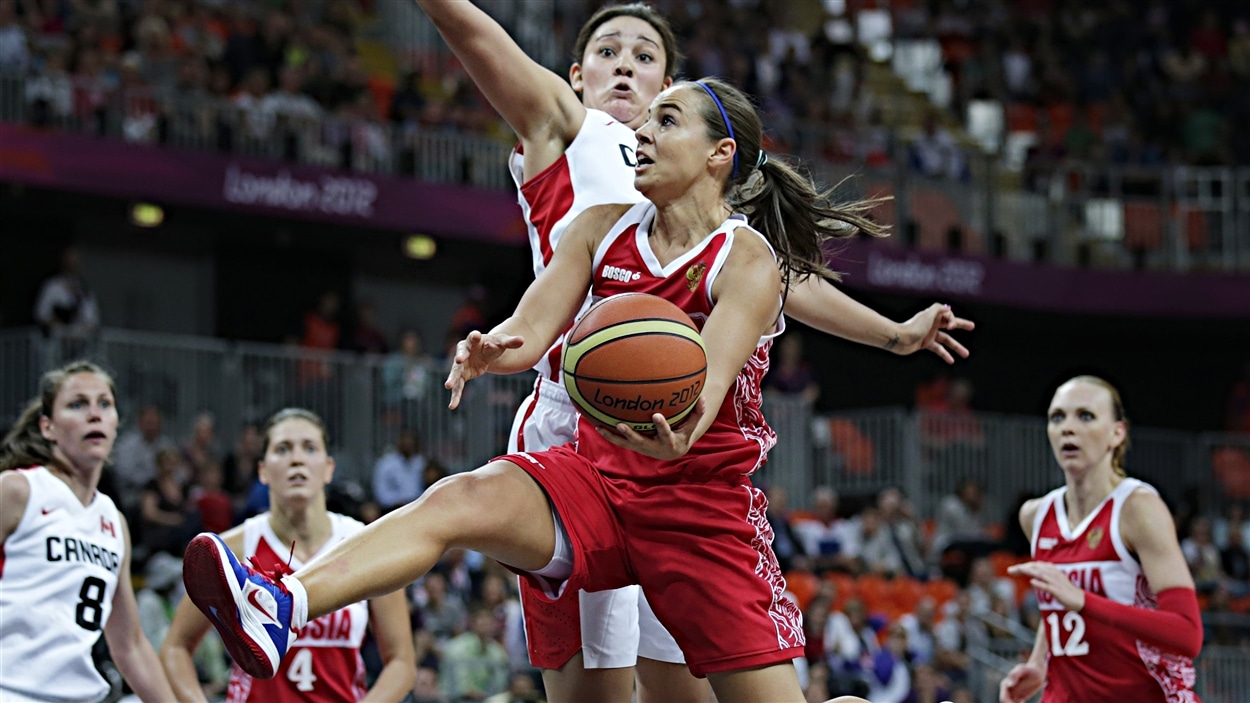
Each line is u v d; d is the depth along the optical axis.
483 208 23.53
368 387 19.41
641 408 4.68
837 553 19.31
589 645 6.08
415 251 24.44
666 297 5.25
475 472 5.07
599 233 5.46
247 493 17.53
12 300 23.38
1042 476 23.41
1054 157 29.72
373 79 26.44
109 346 18.19
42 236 23.56
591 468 5.28
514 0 28.36
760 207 5.63
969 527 21.56
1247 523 23.70
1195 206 27.69
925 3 34.16
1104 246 27.50
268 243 25.17
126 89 21.17
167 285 24.73
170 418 18.47
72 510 7.63
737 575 5.22
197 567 4.44
